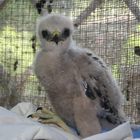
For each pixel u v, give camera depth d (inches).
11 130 52.3
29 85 75.7
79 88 61.8
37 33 66.0
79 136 61.8
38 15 75.6
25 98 75.6
